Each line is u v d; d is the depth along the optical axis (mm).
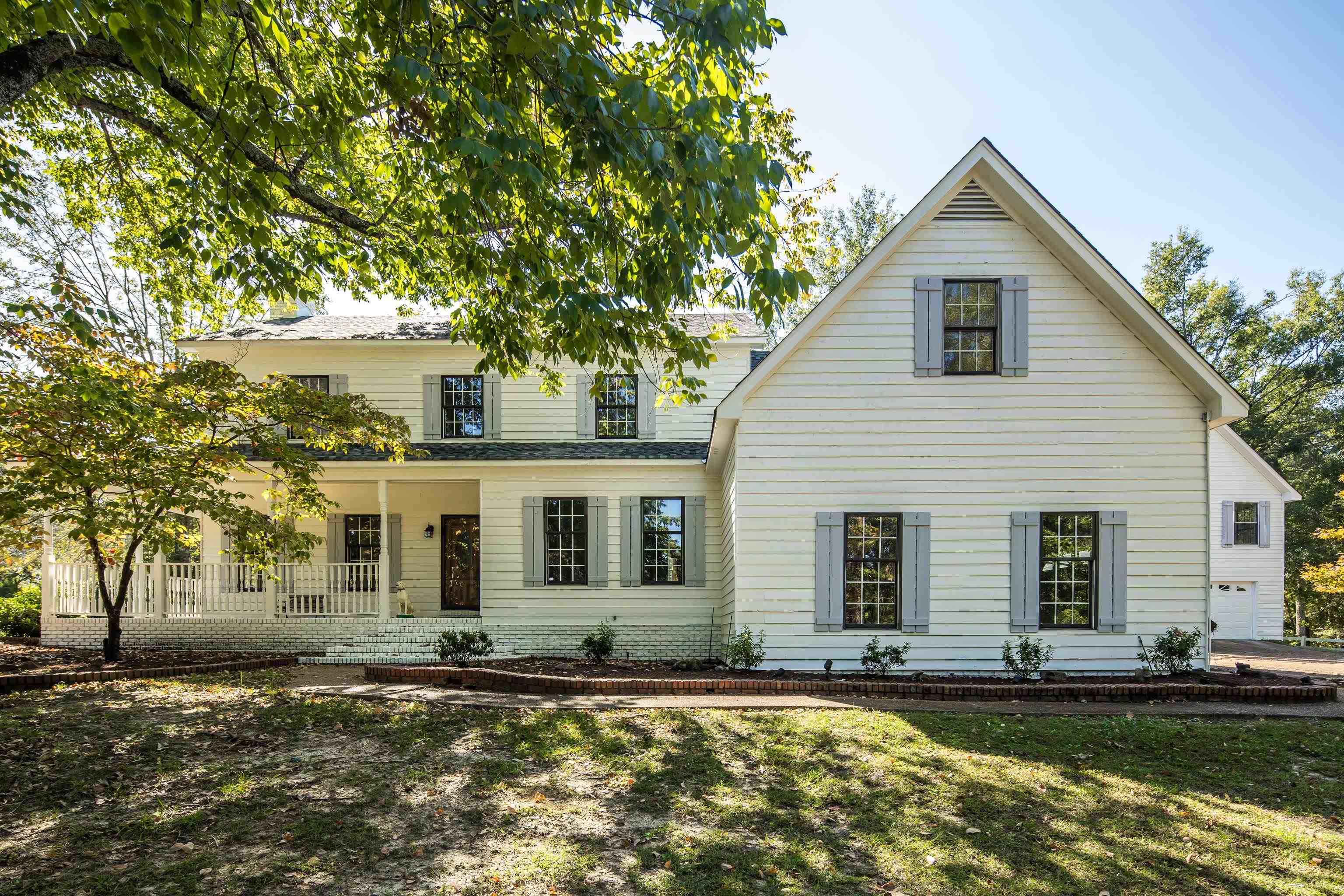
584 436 16750
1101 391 12023
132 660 13188
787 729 7906
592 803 5793
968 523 11977
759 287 5660
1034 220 11914
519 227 6387
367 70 7020
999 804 5855
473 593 17688
